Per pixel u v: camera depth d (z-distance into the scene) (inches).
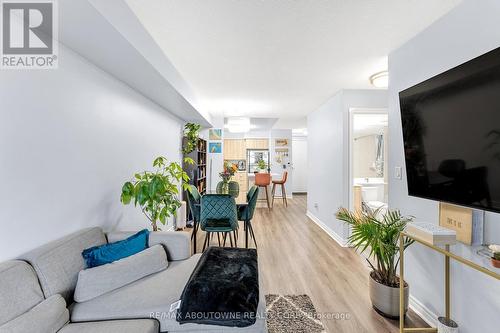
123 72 79.9
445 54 61.4
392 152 83.0
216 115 199.2
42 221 55.0
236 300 50.6
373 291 72.3
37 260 47.6
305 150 346.3
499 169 41.0
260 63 94.3
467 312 55.1
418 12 61.4
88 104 70.9
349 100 127.8
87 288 51.8
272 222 179.3
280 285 86.4
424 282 68.7
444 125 51.9
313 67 98.0
